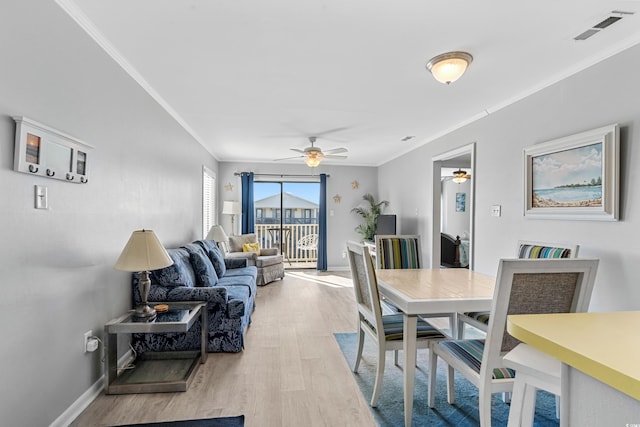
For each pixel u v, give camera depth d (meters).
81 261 2.08
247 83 2.98
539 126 2.97
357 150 6.05
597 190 2.38
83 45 2.07
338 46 2.32
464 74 2.76
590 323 0.90
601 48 2.32
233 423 1.92
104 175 2.35
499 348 1.58
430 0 1.82
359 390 2.32
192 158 4.77
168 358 2.76
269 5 1.87
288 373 2.55
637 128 2.17
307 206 7.79
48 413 1.77
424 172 5.33
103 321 2.34
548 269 1.49
